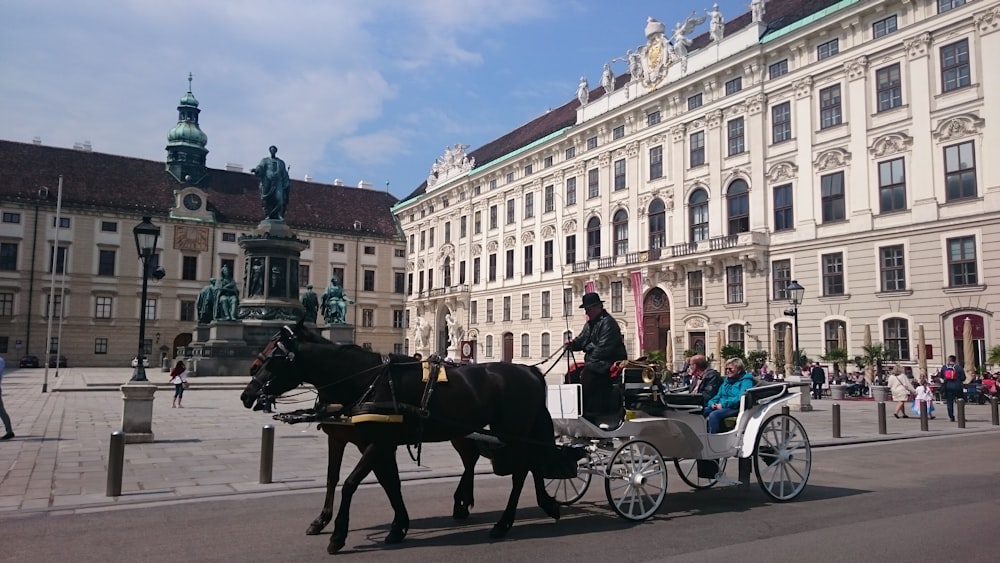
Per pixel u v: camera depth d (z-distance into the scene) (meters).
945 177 32.84
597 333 9.24
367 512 9.06
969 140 31.97
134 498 9.60
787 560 6.67
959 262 32.19
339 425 7.89
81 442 14.66
